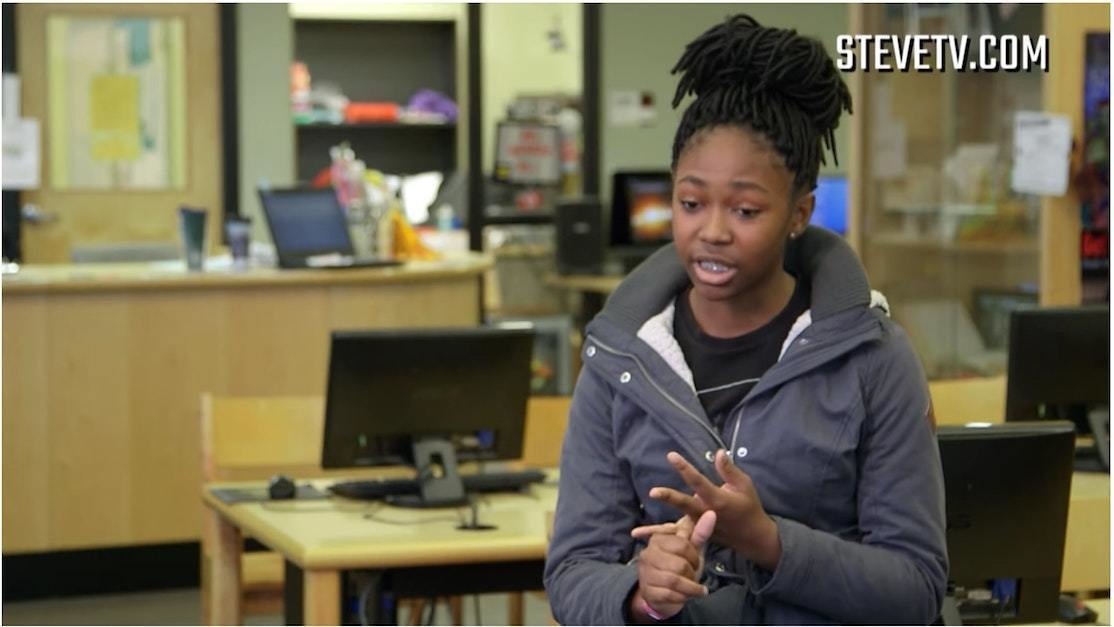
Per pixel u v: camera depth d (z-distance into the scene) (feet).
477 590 11.72
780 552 5.83
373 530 11.61
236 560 13.16
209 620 13.88
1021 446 8.46
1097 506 10.20
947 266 18.38
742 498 5.77
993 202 17.79
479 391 12.68
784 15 31.99
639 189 30.76
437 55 33.27
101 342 19.85
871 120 18.95
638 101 31.60
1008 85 17.49
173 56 28.89
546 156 31.55
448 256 23.45
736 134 6.00
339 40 32.76
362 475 14.52
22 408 19.58
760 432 6.14
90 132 28.55
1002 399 14.47
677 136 6.22
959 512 8.48
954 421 14.35
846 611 5.96
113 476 19.97
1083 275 16.76
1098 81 16.56
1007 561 8.59
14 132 24.08
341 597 11.18
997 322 17.72
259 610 14.25
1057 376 12.55
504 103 31.99
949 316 18.34
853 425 6.07
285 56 29.48
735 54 6.04
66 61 28.37
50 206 28.43
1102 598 11.14
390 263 21.49
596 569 6.21
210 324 20.24
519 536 11.39
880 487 6.08
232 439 14.11
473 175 31.32
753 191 5.98
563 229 30.22
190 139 29.07
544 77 32.14
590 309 31.24
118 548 21.08
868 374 6.12
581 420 6.51
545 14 31.96
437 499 12.42
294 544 11.15
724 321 6.31
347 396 12.36
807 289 6.39
